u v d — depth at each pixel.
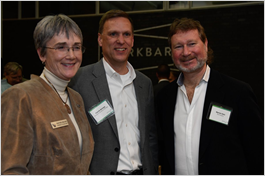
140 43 7.53
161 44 7.39
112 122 1.96
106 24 2.10
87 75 2.09
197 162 1.96
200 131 1.97
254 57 6.75
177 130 2.09
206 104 1.99
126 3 7.69
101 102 1.99
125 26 2.08
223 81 2.04
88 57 7.89
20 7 8.31
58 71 1.55
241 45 6.84
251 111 1.88
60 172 1.40
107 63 2.15
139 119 2.12
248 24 6.80
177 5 7.32
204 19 7.07
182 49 2.04
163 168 2.32
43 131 1.38
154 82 7.40
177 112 2.14
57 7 8.08
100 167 1.89
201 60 2.02
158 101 2.36
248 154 1.90
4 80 3.31
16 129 1.29
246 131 1.88
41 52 1.56
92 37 7.89
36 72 8.18
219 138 1.90
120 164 1.94
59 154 1.41
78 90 2.02
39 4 8.23
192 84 2.13
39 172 1.36
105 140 1.93
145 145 2.10
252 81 6.75
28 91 1.41
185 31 2.02
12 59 8.31
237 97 1.94
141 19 7.54
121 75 2.17
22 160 1.29
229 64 6.89
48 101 1.48
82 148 1.58
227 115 1.91
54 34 1.52
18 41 8.30
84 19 7.95
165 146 2.14
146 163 2.06
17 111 1.32
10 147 1.27
